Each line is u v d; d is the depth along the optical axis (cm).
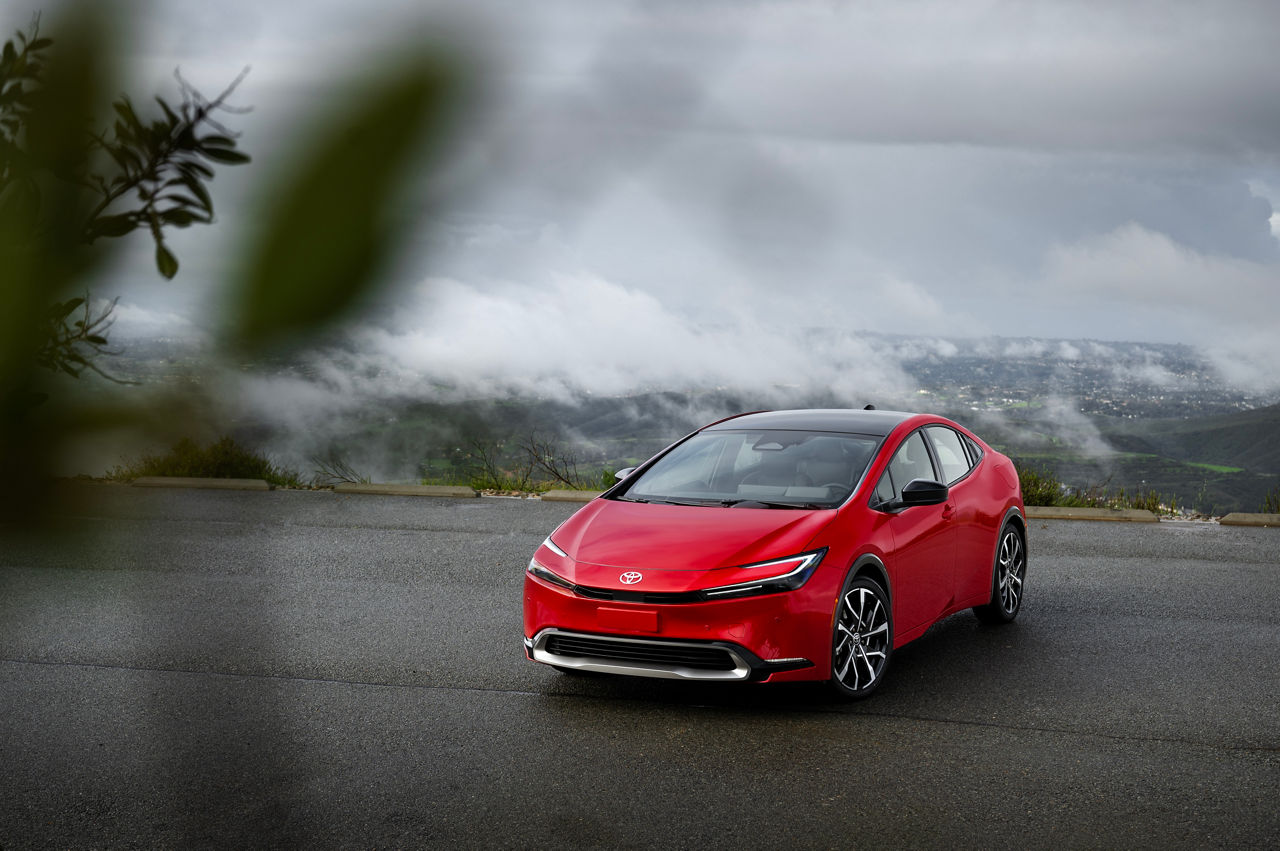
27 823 429
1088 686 614
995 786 462
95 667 658
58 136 55
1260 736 526
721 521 607
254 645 707
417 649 703
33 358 59
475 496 1448
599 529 618
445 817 433
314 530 1172
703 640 550
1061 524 1229
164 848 404
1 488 61
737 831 418
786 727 544
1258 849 398
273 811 438
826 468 664
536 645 589
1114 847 401
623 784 469
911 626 648
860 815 433
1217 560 1012
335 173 54
